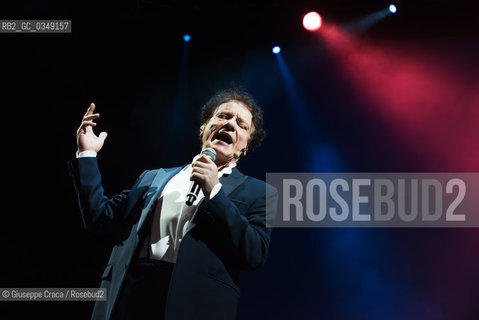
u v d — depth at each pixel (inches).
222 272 55.0
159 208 61.0
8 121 196.9
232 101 75.4
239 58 233.5
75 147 209.5
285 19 222.8
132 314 52.6
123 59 228.8
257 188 64.7
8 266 192.5
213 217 55.1
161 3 220.2
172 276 52.4
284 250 217.3
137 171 226.4
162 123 233.5
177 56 235.8
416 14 209.0
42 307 193.6
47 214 203.3
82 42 208.7
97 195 62.1
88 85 215.5
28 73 197.5
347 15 217.2
